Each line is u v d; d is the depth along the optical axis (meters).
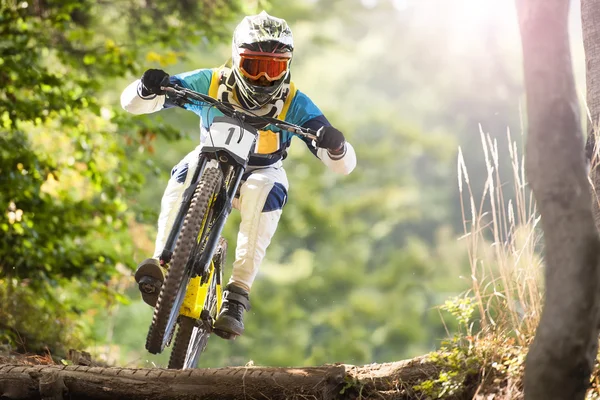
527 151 3.65
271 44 5.41
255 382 4.63
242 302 5.78
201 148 5.57
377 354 27.77
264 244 5.81
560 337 3.48
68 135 12.29
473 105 35.47
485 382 4.65
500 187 5.29
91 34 12.09
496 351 4.78
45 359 6.43
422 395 4.70
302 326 26.38
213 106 5.54
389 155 31.28
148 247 14.22
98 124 12.57
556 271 3.52
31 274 11.23
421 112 36.69
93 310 13.85
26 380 4.76
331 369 4.74
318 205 27.89
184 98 5.54
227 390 4.64
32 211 11.27
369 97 37.03
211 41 13.41
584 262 3.48
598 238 3.53
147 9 13.41
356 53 37.22
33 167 11.09
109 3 13.26
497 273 5.27
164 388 4.66
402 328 26.45
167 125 12.44
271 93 5.54
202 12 13.42
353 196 30.27
